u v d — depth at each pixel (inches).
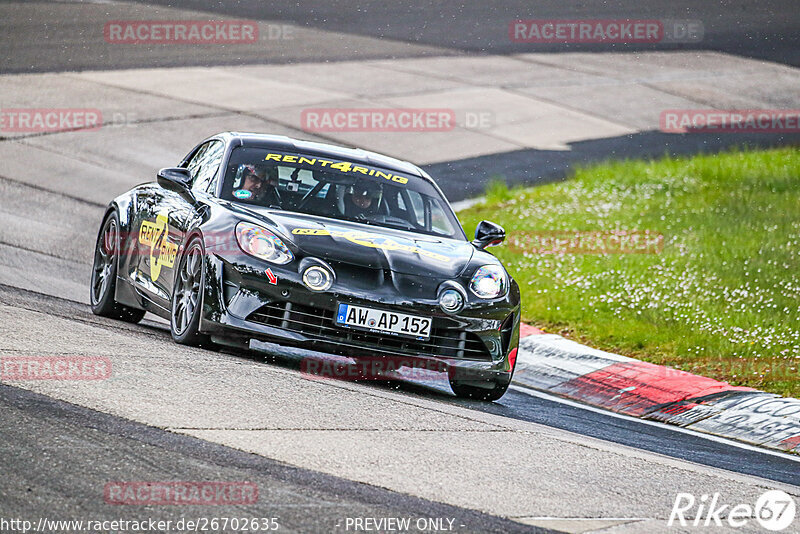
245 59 3257.9
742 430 1028.5
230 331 921.5
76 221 1787.6
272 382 850.1
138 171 2150.6
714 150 2773.1
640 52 3892.7
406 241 1013.2
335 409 792.3
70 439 637.9
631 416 1077.8
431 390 1020.5
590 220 1978.3
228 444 661.9
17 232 1651.1
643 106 3211.1
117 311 1198.3
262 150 1111.6
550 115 3002.0
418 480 644.1
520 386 1177.4
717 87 3499.0
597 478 708.0
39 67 2910.9
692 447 933.2
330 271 925.8
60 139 2299.5
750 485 756.6
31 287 1289.4
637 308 1435.8
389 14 4168.3
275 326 917.2
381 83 3122.5
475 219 2018.9
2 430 639.8
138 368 826.8
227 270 932.0
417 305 933.2
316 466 642.2
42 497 545.3
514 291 1017.5
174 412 716.0
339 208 1056.2
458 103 2999.5
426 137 2664.9
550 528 586.2
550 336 1318.9
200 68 3090.6
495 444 764.6
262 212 1003.3
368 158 1157.7
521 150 2657.5
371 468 653.9
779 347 1267.2
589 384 1171.3
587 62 3683.6
